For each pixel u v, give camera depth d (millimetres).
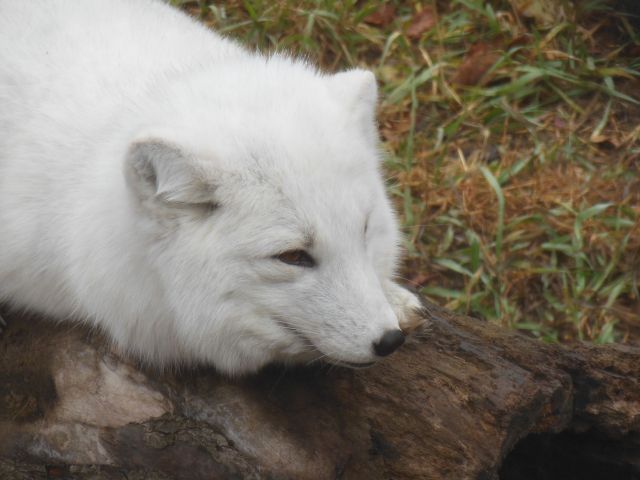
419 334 8297
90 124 8000
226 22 14938
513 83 14172
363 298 7082
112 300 7617
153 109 7477
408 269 12883
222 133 6984
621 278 12539
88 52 8609
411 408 7641
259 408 7551
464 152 14000
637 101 14242
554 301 12508
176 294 7246
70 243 7715
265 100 7320
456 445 7461
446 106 14406
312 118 7191
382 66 14656
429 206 13383
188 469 7293
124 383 7746
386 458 7410
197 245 7020
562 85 14477
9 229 8094
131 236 7273
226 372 7695
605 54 14781
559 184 13391
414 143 14016
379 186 7922
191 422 7484
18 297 8414
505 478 9695
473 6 14953
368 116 7961
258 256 6934
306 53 14555
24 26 8953
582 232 12891
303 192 6879
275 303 7129
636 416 8617
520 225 13070
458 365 8000
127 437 7422
